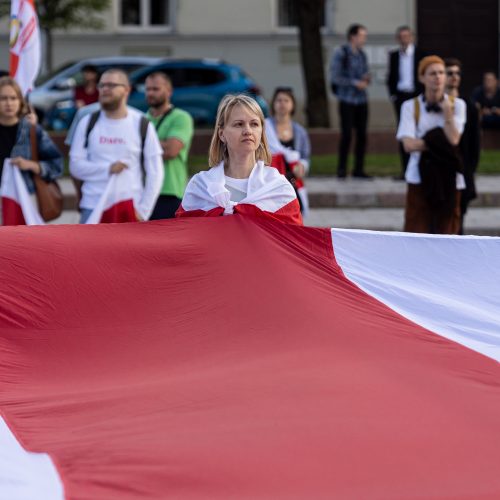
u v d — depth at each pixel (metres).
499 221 31.20
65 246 12.79
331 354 11.44
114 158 18.98
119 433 9.55
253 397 10.21
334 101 63.56
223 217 13.19
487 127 45.91
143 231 13.05
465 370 11.10
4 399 10.73
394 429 9.61
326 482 8.70
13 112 19.75
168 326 12.17
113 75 18.81
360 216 32.38
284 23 64.50
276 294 12.44
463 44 64.62
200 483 8.63
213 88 55.22
